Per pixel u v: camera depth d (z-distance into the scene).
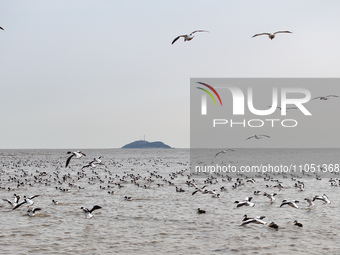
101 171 131.62
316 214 50.72
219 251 35.66
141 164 173.62
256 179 101.75
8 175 112.25
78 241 38.41
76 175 113.00
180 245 37.34
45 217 48.31
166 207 55.97
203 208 55.12
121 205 57.56
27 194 69.50
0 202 58.72
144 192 72.69
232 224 45.22
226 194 70.12
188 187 81.12
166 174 119.44
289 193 72.00
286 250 35.97
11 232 41.22
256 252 35.41
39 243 37.66
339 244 37.72
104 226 44.19
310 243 38.00
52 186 82.62
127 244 37.59
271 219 47.84
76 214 50.31
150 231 42.19
